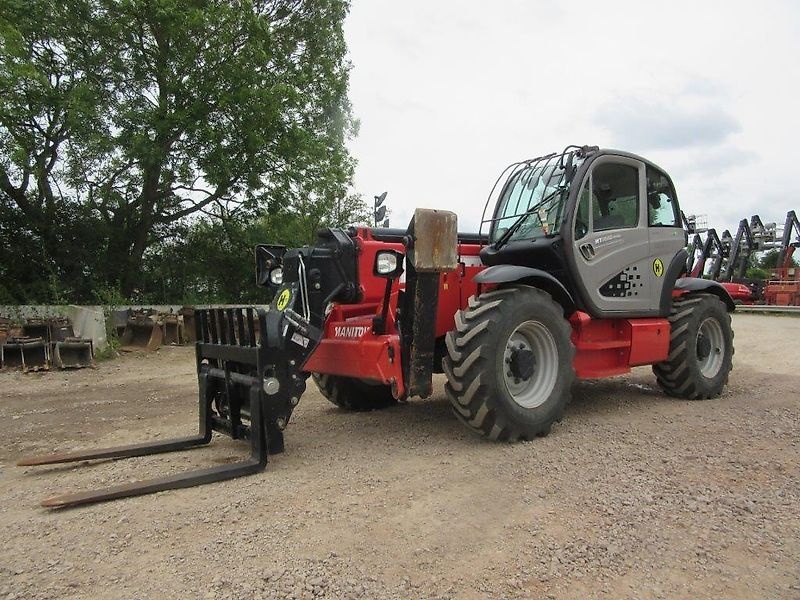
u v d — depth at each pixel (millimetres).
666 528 2891
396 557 2576
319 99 16266
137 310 11633
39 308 10406
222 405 4340
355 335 4457
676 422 4973
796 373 7773
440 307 4965
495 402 4141
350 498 3244
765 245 24000
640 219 5613
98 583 2373
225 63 13227
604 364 5324
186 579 2391
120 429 5047
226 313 4152
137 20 12805
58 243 13164
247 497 3258
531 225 5281
